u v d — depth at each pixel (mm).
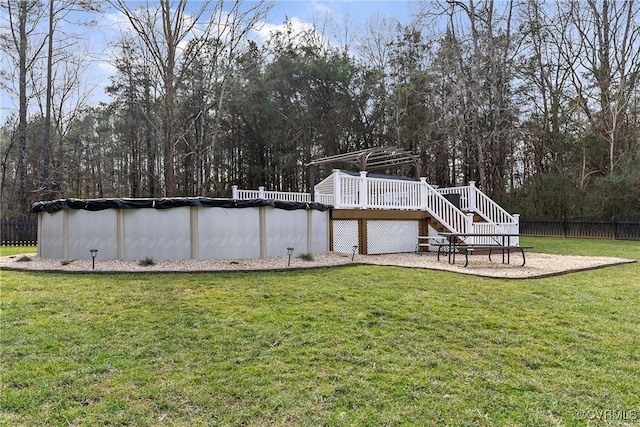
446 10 24422
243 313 4270
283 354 3166
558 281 6227
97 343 3387
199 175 27141
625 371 2875
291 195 15930
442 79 23172
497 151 23781
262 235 8586
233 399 2467
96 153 32625
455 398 2482
